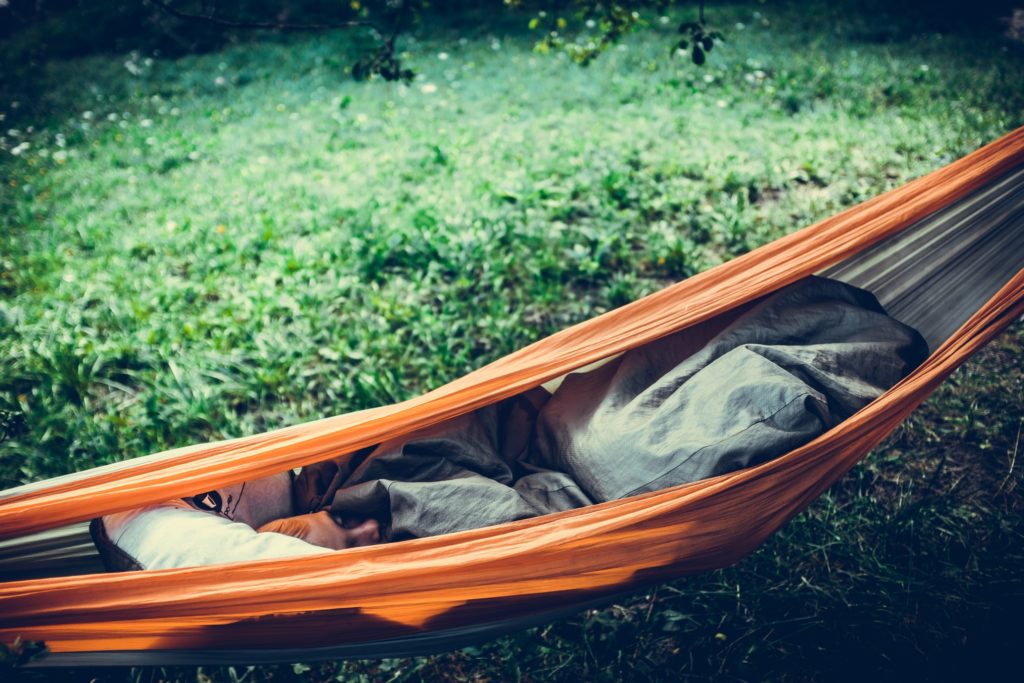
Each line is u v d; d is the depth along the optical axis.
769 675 2.39
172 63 9.52
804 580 2.63
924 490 2.98
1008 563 2.62
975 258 2.81
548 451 2.48
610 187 5.15
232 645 1.89
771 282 2.46
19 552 2.12
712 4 9.81
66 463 3.33
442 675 2.51
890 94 6.71
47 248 5.06
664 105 6.77
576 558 1.90
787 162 5.37
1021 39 8.08
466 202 5.14
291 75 8.70
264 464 2.02
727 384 2.28
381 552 1.82
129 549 2.06
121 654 1.91
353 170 5.92
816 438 2.10
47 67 9.65
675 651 2.50
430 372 3.75
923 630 2.46
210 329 4.20
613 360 2.67
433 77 8.10
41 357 3.97
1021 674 2.31
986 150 2.66
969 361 3.54
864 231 2.55
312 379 3.84
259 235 4.99
